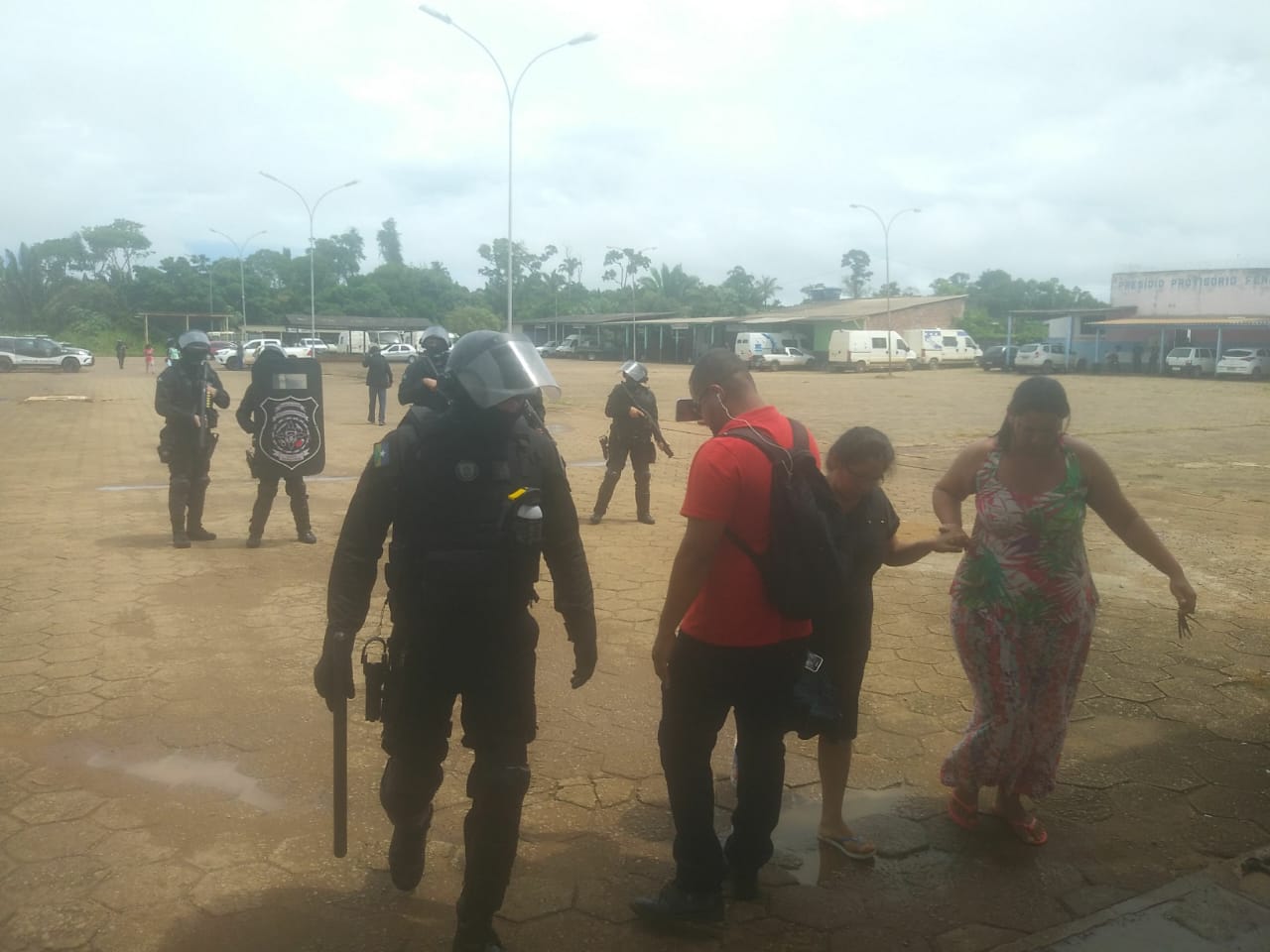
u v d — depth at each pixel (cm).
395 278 11194
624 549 793
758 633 297
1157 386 3938
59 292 9706
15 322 9550
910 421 2306
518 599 274
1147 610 634
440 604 266
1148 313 5459
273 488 773
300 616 594
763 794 307
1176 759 419
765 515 292
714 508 289
